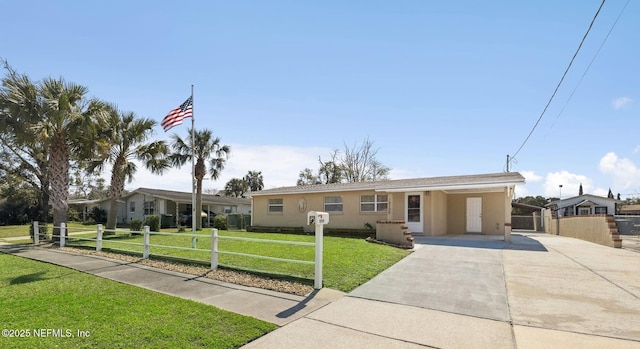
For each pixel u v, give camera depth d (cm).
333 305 548
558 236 1800
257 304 549
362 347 388
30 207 3130
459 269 813
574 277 728
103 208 3441
